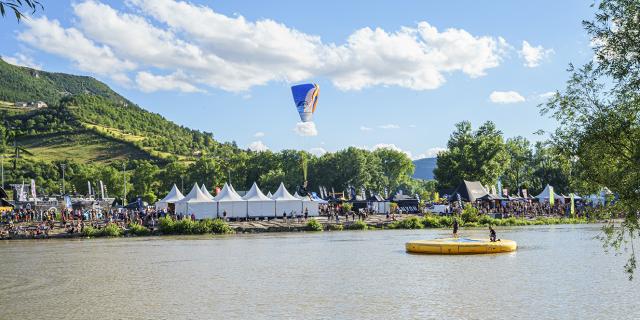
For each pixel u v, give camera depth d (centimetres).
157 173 19400
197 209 8469
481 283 3042
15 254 5044
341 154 16775
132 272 3722
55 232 7369
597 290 2783
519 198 10544
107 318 2311
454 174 13612
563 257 4184
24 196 10888
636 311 2294
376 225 8144
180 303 2609
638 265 3612
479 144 13562
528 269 3556
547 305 2433
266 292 2878
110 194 19038
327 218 8962
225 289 2994
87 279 3425
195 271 3734
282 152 18638
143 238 6950
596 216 1584
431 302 2541
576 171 1620
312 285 3084
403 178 18988
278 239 6431
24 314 2409
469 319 2197
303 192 14875
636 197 1480
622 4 1521
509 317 2216
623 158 1553
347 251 4903
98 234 7312
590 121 1580
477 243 4566
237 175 18425
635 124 1529
